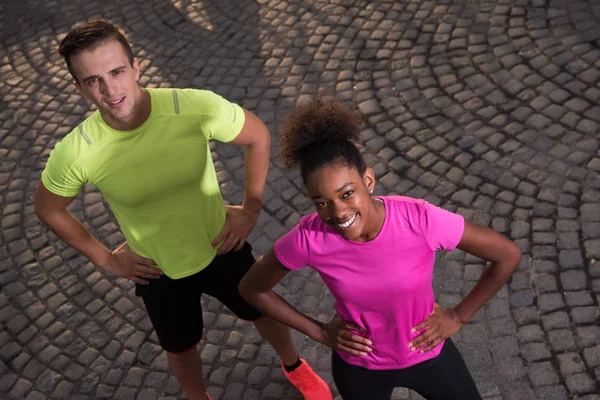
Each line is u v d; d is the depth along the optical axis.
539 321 3.71
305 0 6.59
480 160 4.66
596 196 4.23
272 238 4.60
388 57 5.70
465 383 2.58
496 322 3.76
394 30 5.92
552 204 4.26
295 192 4.84
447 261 4.14
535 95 4.98
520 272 3.95
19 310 4.52
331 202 2.08
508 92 5.06
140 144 2.52
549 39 5.35
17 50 7.18
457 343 3.72
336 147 2.05
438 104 5.15
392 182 4.70
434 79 5.36
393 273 2.22
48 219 2.78
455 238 2.20
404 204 2.19
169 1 7.20
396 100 5.29
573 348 3.55
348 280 2.27
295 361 3.51
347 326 2.46
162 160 2.56
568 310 3.72
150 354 4.10
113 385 3.98
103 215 5.11
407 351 2.45
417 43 5.72
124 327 4.28
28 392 4.04
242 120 2.74
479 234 2.23
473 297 2.46
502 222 4.25
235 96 5.84
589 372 3.44
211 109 2.61
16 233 5.08
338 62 5.82
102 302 4.46
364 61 5.74
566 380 3.44
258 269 2.45
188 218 2.75
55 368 4.13
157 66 6.43
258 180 2.96
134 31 6.94
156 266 2.91
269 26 6.46
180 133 2.56
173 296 2.94
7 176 5.64
